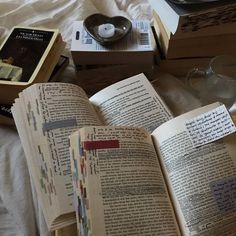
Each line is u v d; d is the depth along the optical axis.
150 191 0.47
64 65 0.76
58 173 0.52
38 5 0.91
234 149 0.49
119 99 0.62
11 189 0.61
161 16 0.68
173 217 0.46
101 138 0.49
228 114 0.50
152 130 0.58
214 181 0.47
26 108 0.59
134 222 0.44
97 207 0.44
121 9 0.92
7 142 0.67
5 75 0.66
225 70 0.71
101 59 0.70
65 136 0.55
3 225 0.58
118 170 0.47
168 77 0.74
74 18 0.88
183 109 0.69
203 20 0.62
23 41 0.73
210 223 0.45
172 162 0.49
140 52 0.69
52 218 0.48
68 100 0.58
